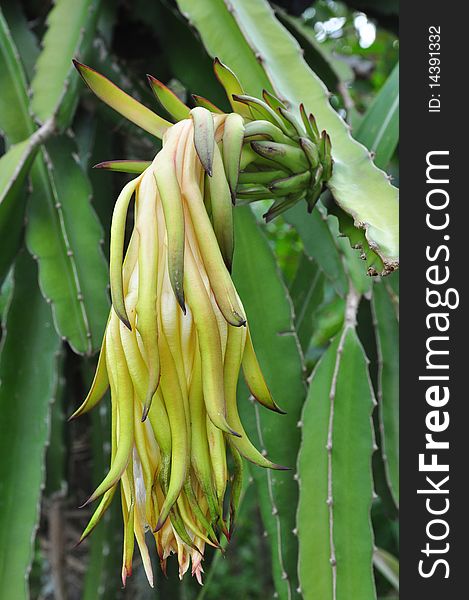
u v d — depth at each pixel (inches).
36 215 38.0
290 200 26.0
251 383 20.5
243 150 23.9
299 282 48.8
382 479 45.3
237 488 20.2
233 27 32.7
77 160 40.0
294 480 35.2
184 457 18.6
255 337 36.5
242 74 32.3
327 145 25.8
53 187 38.2
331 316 45.7
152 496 19.3
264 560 73.5
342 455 32.7
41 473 38.1
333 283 36.5
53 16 38.7
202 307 18.3
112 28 45.3
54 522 55.8
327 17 69.9
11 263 39.6
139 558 47.7
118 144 51.2
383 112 42.6
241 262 37.4
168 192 18.5
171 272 18.0
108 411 46.9
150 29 47.2
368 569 31.3
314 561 31.6
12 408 38.8
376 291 42.1
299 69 31.1
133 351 18.8
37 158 39.0
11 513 37.5
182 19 44.9
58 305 36.8
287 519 35.0
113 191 48.7
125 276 19.5
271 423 35.5
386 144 40.9
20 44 44.8
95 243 38.7
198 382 18.9
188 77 44.5
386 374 40.6
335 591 31.1
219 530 21.2
